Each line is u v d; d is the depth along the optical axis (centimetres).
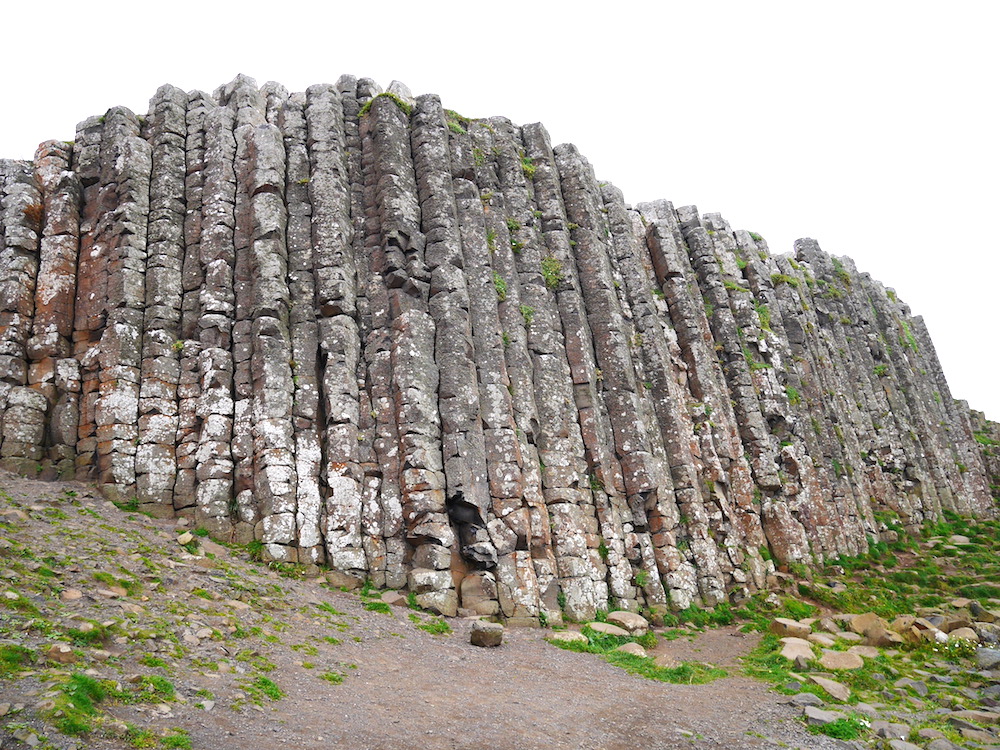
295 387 1806
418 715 975
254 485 1689
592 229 2536
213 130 2105
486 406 1920
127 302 1833
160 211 1967
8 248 1867
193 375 1800
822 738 1079
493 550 1714
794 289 3562
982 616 2073
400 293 1967
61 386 1770
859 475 3228
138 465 1683
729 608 2111
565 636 1564
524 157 2586
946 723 1186
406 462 1756
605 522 2023
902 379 4181
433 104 2283
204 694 877
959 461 4400
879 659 1582
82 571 1172
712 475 2447
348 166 2186
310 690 997
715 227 3362
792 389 3041
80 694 752
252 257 1927
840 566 2645
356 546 1662
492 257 2247
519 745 918
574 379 2223
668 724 1078
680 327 2766
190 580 1310
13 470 1644
